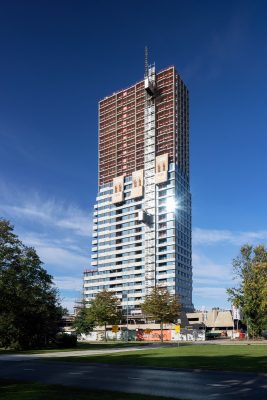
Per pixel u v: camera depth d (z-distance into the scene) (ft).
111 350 171.01
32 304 202.69
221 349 148.15
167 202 636.89
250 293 241.35
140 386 62.49
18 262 186.70
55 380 71.92
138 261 635.25
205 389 58.70
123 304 627.05
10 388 57.31
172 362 99.35
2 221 180.65
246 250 252.83
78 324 360.28
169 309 329.72
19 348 193.26
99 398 48.34
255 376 74.28
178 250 618.44
